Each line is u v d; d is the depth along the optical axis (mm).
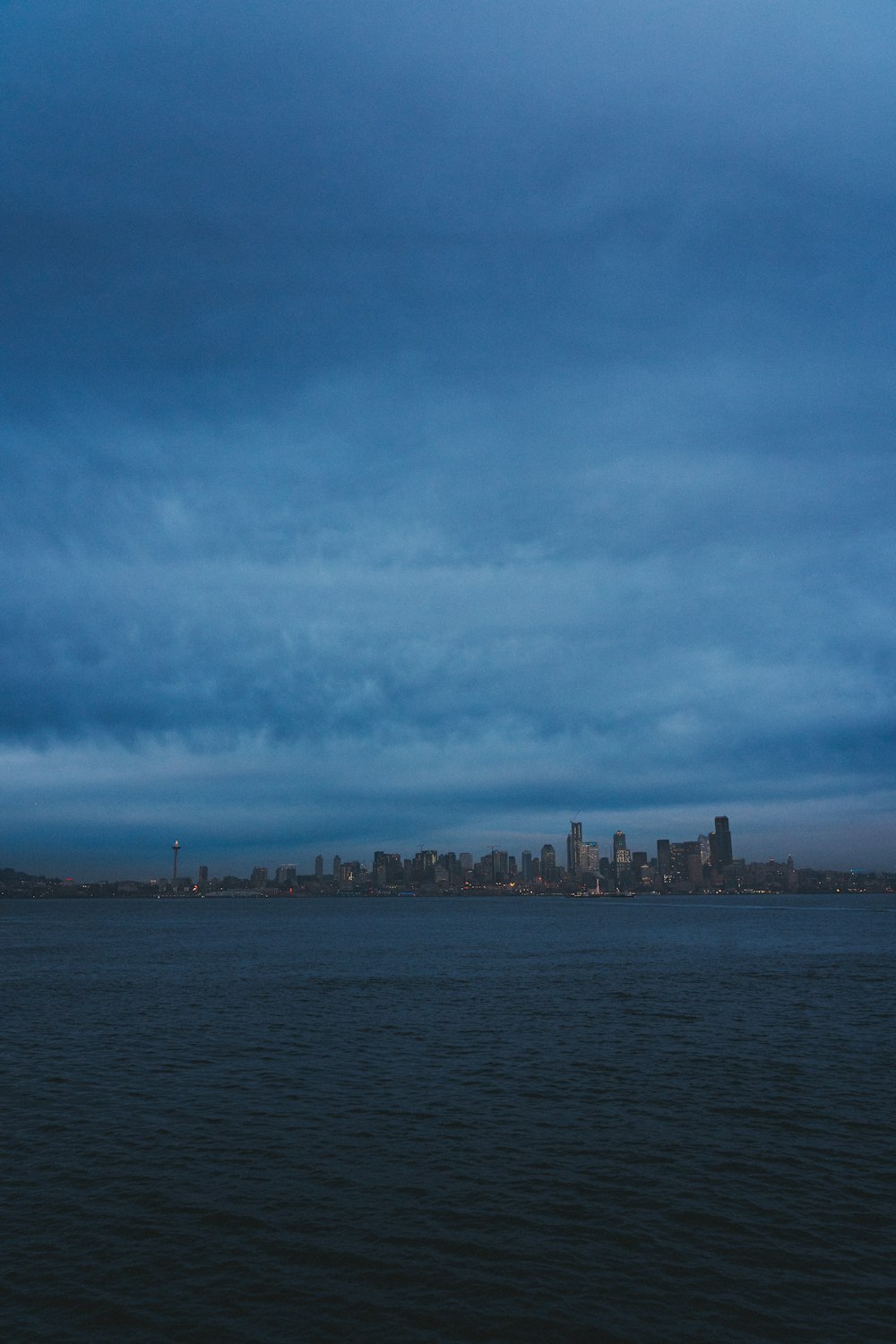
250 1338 16375
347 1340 16328
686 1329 16719
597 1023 52406
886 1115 31500
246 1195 23562
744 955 108562
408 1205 22875
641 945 129750
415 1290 18266
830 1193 23766
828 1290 18281
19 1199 23281
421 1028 50750
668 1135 29000
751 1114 31609
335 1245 20438
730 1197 23422
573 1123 30500
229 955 111750
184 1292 18172
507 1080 37062
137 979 80062
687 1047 44594
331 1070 39062
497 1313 17328
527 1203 22984
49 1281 18641
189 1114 31750
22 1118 31188
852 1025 51688
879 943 133500
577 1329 16734
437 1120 30891
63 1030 50031
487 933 173250
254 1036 48031
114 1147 27812
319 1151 27344
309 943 140125
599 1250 20188
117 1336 16438
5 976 83938
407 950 121500
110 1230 21266
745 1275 18953
